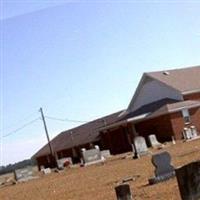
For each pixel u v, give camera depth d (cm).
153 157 1998
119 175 2772
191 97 6500
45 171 5472
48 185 3312
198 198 956
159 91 6662
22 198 2745
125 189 1293
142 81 6800
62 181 3397
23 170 5084
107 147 6850
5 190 3941
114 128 6675
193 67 7375
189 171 962
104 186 2352
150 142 5544
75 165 5672
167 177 1997
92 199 1928
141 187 1922
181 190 970
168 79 6725
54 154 7962
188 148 3838
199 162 966
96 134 7525
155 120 6200
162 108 6178
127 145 6519
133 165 3341
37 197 2586
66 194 2386
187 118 6181
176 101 6419
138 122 6378
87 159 5147
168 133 6072
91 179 2977
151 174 2378
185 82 6719
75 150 7825
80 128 8375
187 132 5806
